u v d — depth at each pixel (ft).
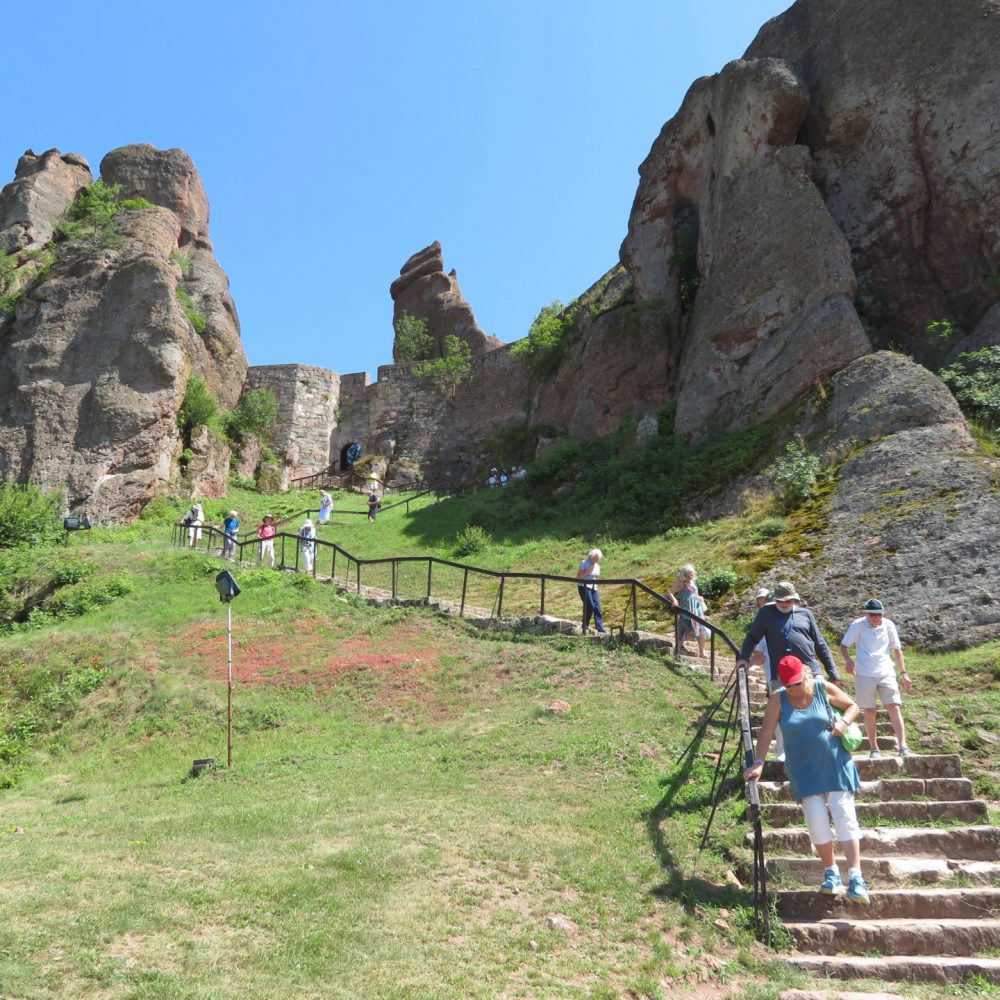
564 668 39.37
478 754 30.37
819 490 55.62
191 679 46.80
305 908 18.06
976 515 44.86
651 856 21.22
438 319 171.63
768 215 75.10
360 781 28.48
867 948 17.60
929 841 20.92
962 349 64.03
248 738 38.45
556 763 28.55
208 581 66.33
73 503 102.12
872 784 23.85
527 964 16.39
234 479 125.90
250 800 27.55
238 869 20.25
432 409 143.43
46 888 18.98
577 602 55.31
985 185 66.69
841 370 64.23
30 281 119.44
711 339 76.23
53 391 108.58
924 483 49.55
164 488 108.37
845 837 18.33
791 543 51.60
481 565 68.85
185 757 37.70
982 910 18.40
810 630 22.75
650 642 39.65
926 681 35.35
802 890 19.19
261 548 74.54
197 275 146.72
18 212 126.82
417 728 36.24
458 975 15.71
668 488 69.77
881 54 75.25
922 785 23.80
